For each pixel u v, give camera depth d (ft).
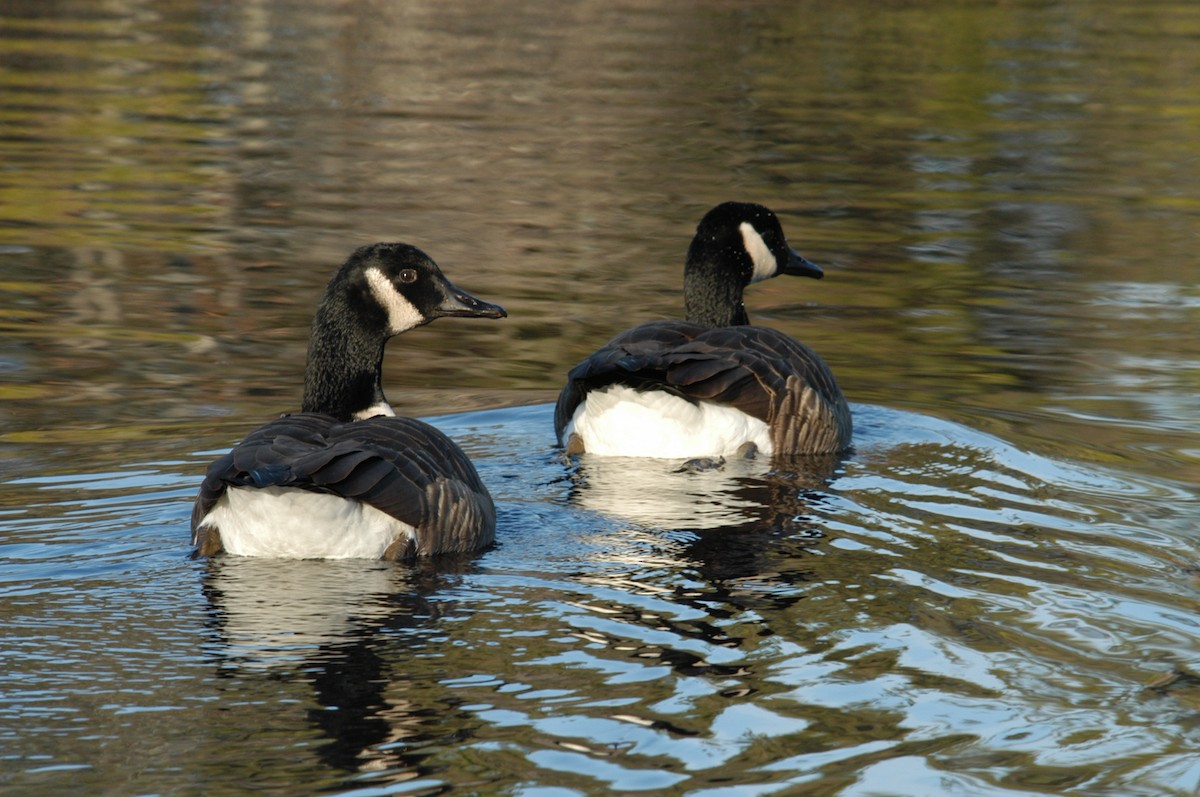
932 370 55.93
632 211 81.51
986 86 123.85
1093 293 68.03
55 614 29.68
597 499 39.60
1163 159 98.37
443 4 161.17
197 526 33.86
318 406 40.24
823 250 75.10
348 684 26.45
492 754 23.86
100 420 46.14
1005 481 41.96
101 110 102.94
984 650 28.94
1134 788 23.50
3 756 23.54
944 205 85.30
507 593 31.37
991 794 23.25
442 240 73.82
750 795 22.77
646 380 43.93
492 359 56.24
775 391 44.34
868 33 150.00
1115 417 49.70
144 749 23.82
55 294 62.08
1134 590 32.76
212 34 139.23
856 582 32.91
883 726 25.41
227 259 68.69
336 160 91.76
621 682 26.89
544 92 116.06
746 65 130.72
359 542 32.86
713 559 34.24
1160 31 155.33
